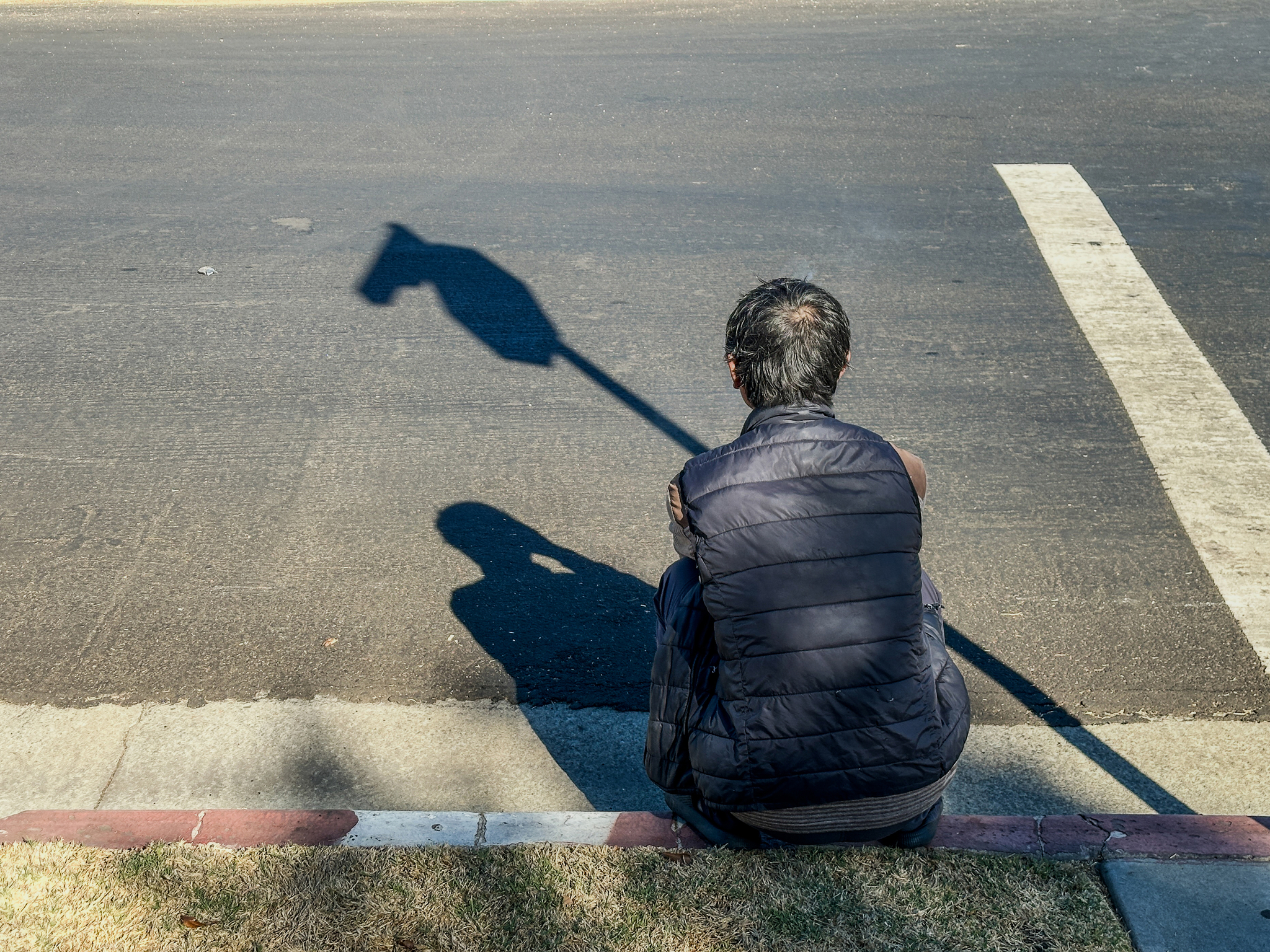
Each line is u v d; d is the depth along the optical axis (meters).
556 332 6.38
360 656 4.04
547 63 11.39
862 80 10.66
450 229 7.68
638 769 3.58
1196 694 3.86
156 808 3.39
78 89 10.70
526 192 8.28
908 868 2.78
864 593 2.41
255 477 5.06
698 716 2.58
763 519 2.41
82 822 2.96
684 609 2.62
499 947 2.59
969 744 3.65
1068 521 4.76
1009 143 9.08
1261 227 7.58
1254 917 2.65
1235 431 5.39
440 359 6.09
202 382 5.83
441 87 10.66
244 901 2.71
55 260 7.21
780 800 2.50
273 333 6.34
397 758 3.60
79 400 5.66
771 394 2.54
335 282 6.95
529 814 2.99
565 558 4.57
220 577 4.42
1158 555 4.54
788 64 11.19
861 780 2.47
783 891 2.71
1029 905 2.69
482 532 4.71
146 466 5.13
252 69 11.33
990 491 4.96
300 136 9.46
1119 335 6.27
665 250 7.35
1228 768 3.55
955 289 6.79
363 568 4.49
